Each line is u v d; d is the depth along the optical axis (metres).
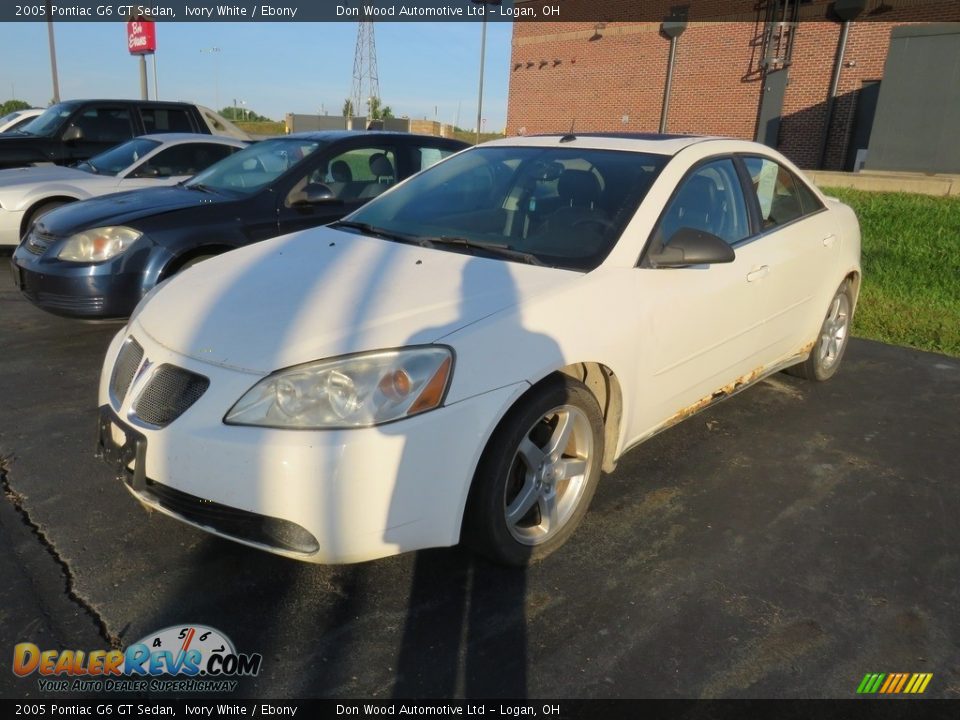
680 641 2.51
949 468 3.88
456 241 3.35
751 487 3.60
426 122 44.16
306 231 3.80
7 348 5.29
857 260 4.93
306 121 41.34
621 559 2.96
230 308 2.76
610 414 3.09
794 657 2.45
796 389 4.99
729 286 3.54
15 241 7.80
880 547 3.12
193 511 2.48
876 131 14.67
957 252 9.05
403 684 2.29
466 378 2.48
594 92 26.22
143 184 7.93
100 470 3.52
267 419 2.35
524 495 2.78
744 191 3.91
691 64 23.28
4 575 2.72
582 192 3.48
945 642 2.55
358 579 2.78
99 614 2.55
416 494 2.42
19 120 15.53
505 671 2.35
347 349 2.42
